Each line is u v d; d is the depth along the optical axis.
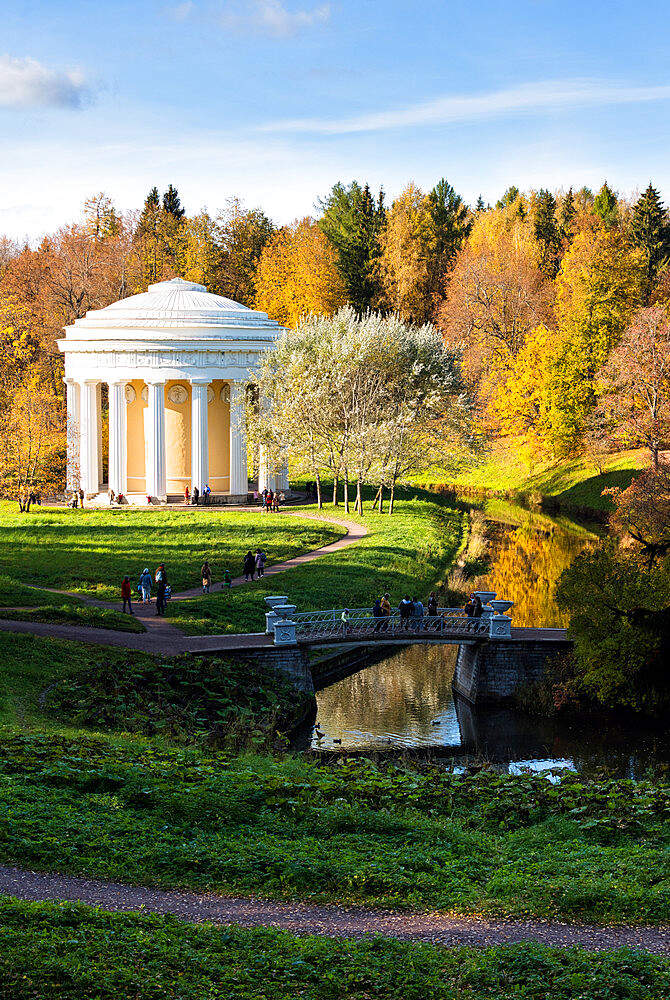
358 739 35.44
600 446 91.56
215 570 56.25
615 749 34.81
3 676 30.98
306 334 83.50
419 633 40.81
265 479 86.50
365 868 17.45
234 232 158.88
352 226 133.75
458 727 37.34
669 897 16.77
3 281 126.50
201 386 82.19
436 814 21.86
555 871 18.16
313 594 50.41
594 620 37.84
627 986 13.46
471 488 109.44
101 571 54.19
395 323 85.75
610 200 156.38
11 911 14.13
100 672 33.03
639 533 44.50
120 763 21.98
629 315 96.88
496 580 59.97
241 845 18.16
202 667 35.59
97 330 82.38
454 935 15.25
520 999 13.22
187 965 13.48
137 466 85.19
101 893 15.77
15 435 78.38
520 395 106.69
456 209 154.88
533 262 127.00
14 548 59.91
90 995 12.53
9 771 20.86
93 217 154.12
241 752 28.42
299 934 14.98
